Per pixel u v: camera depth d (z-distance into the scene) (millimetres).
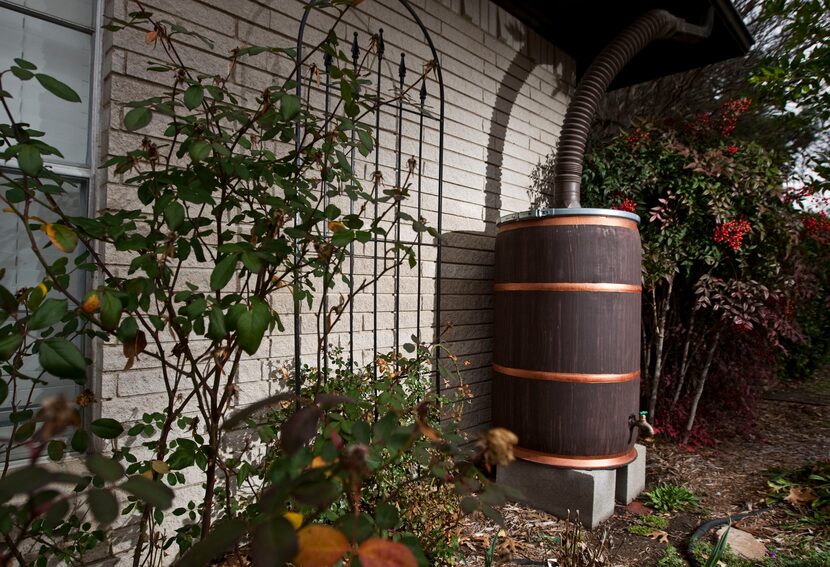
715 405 3902
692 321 3660
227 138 1210
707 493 2791
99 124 1776
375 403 1735
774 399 5250
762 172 3492
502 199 3381
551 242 2447
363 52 2531
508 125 3422
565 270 2416
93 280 1749
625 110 6180
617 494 2623
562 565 1749
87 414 1736
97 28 1770
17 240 1663
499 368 2658
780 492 2756
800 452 3539
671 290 3691
